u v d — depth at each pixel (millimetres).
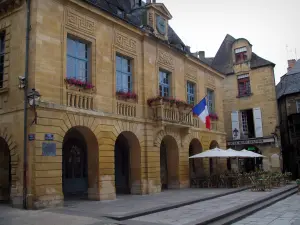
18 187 12164
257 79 30406
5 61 13406
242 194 17203
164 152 21531
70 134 16922
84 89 14273
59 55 13344
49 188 12148
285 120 32938
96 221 9609
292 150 31750
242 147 30609
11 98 12938
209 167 23797
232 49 32031
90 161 14805
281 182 22953
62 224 9211
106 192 14648
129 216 10250
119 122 15867
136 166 17062
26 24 12797
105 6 17219
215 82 26016
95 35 15164
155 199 14562
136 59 17609
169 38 22516
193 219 10078
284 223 10016
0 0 14039
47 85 12688
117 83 16516
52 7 13289
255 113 30016
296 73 34062
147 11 19250
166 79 20391
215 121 25297
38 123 12070
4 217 10219
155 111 17984
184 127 20078
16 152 12391
